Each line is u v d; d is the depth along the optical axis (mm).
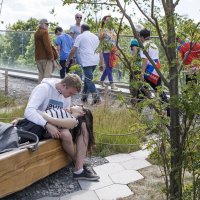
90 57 9984
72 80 5531
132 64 3689
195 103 3299
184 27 3441
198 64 3455
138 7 3496
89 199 5008
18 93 12219
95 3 3498
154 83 7105
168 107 3533
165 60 3799
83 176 5496
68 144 5422
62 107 5656
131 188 5270
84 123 5594
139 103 3678
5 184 4441
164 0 3420
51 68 11547
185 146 3553
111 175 5703
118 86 8039
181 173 3688
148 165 6035
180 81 3506
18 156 4605
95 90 9680
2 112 8992
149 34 4059
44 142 5117
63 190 5254
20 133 5160
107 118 7578
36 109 5434
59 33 12781
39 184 5340
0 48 16719
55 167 5367
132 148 6730
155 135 4203
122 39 4234
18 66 16062
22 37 15898
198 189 3604
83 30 10211
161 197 4953
